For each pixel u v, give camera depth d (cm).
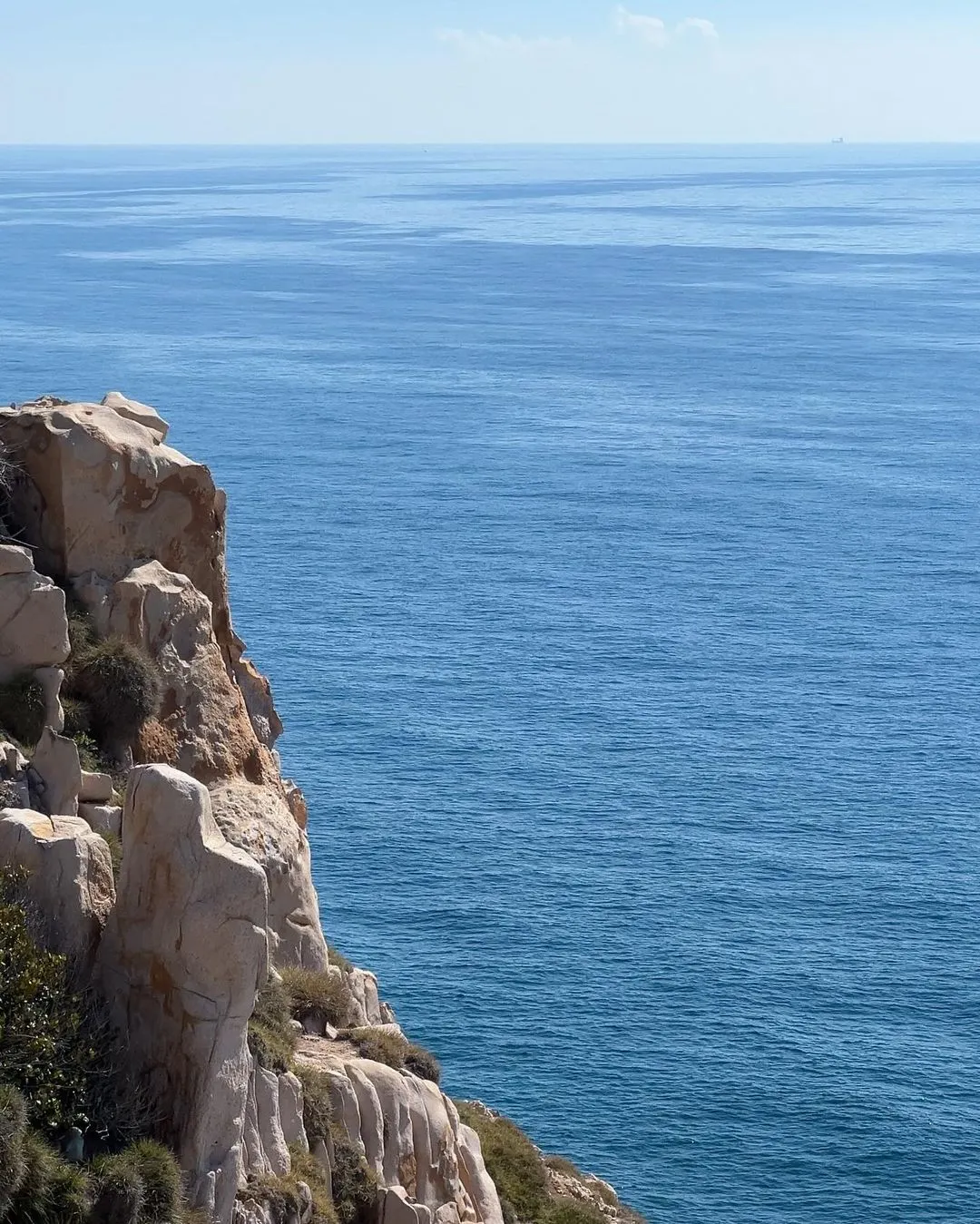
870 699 17012
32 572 2978
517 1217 3500
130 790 2342
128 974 2325
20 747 2858
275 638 18425
